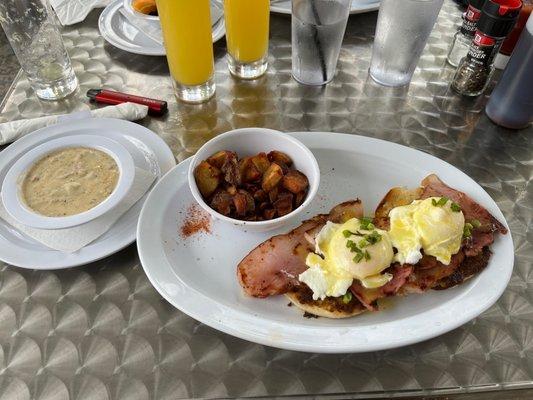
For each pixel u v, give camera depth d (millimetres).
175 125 1072
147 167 932
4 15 1028
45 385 670
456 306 699
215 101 1139
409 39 1062
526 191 942
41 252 783
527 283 792
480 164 994
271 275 741
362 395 667
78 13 1345
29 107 1113
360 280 712
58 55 1115
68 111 1101
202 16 975
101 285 782
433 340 720
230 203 808
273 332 664
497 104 1047
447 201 765
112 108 1044
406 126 1079
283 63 1248
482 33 1021
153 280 728
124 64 1222
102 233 802
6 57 1778
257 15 1062
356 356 704
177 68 1054
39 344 713
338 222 806
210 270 788
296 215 798
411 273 717
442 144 1037
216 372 688
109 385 672
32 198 807
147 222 809
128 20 1279
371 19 1378
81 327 733
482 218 787
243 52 1134
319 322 706
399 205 819
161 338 723
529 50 919
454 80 1158
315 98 1149
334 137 953
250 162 850
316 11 1023
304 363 698
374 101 1144
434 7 995
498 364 696
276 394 667
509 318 747
